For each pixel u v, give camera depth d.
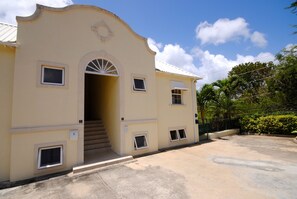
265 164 7.70
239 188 5.27
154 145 10.43
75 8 8.12
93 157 8.67
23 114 6.47
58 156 7.16
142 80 10.59
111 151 9.82
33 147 6.59
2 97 6.32
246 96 28.78
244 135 17.39
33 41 6.92
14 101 6.35
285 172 6.62
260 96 26.50
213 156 9.30
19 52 6.60
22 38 6.70
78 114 7.77
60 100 7.35
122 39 9.68
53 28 7.45
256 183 5.62
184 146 12.07
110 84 10.49
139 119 9.91
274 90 17.94
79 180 6.19
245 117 18.58
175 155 9.58
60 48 7.54
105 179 6.23
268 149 10.83
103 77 11.59
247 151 10.37
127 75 9.71
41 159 6.77
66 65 7.64
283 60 15.96
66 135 7.37
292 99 16.62
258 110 19.48
